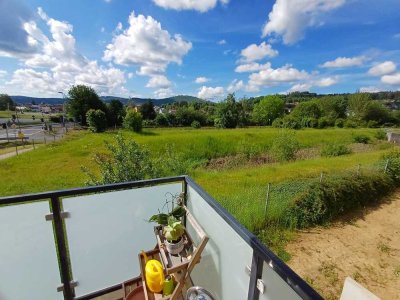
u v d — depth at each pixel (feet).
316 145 82.53
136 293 7.67
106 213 7.88
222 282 6.40
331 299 13.69
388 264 17.26
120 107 150.61
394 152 48.03
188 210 8.09
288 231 20.39
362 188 27.43
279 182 31.35
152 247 9.03
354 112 160.56
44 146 76.84
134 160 18.90
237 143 75.36
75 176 39.78
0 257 6.52
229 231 5.74
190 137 76.38
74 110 145.18
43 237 6.99
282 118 156.04
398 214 25.58
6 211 6.28
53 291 7.57
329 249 18.62
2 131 135.33
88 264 8.02
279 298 4.11
